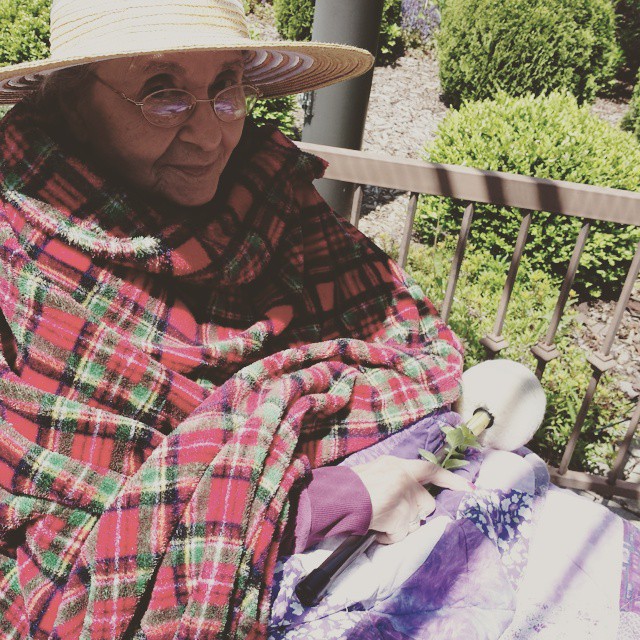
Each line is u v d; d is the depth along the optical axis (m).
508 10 6.28
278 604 1.16
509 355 3.04
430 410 1.48
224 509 1.12
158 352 1.21
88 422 1.12
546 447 2.68
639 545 1.33
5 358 1.17
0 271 1.15
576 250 1.93
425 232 4.59
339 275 1.62
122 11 1.06
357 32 2.36
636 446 2.80
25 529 1.12
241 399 1.24
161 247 1.21
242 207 1.40
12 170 1.16
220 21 1.13
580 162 4.06
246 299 1.43
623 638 1.19
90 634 1.07
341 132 2.56
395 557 1.24
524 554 1.31
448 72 6.77
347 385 1.42
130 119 1.14
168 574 1.10
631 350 3.71
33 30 5.41
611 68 6.96
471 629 1.18
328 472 1.27
